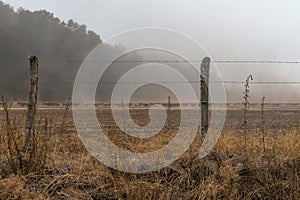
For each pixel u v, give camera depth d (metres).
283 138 6.79
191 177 5.20
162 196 4.47
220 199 4.64
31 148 5.41
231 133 7.41
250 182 5.17
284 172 5.40
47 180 5.00
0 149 5.42
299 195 4.61
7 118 5.37
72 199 4.57
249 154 5.88
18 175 4.81
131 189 4.62
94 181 5.03
